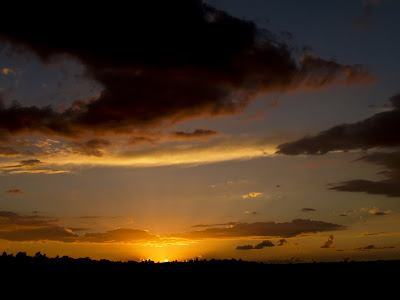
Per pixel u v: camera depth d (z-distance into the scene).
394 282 69.44
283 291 64.81
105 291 65.81
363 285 67.50
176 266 91.62
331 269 87.00
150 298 60.53
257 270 87.00
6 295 60.81
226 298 60.16
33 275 76.38
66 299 59.59
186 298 60.72
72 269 85.25
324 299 57.88
